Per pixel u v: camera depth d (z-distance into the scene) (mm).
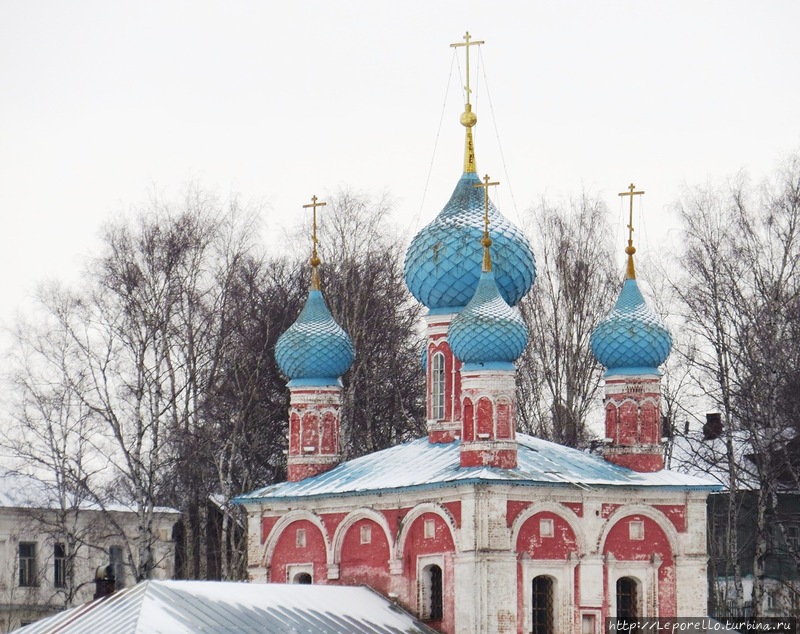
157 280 162375
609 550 133625
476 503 129000
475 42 148500
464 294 142750
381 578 135250
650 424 139125
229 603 120062
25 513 170125
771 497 168750
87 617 115750
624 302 141750
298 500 140250
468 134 147000
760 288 161375
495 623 128625
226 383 168000
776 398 157000
